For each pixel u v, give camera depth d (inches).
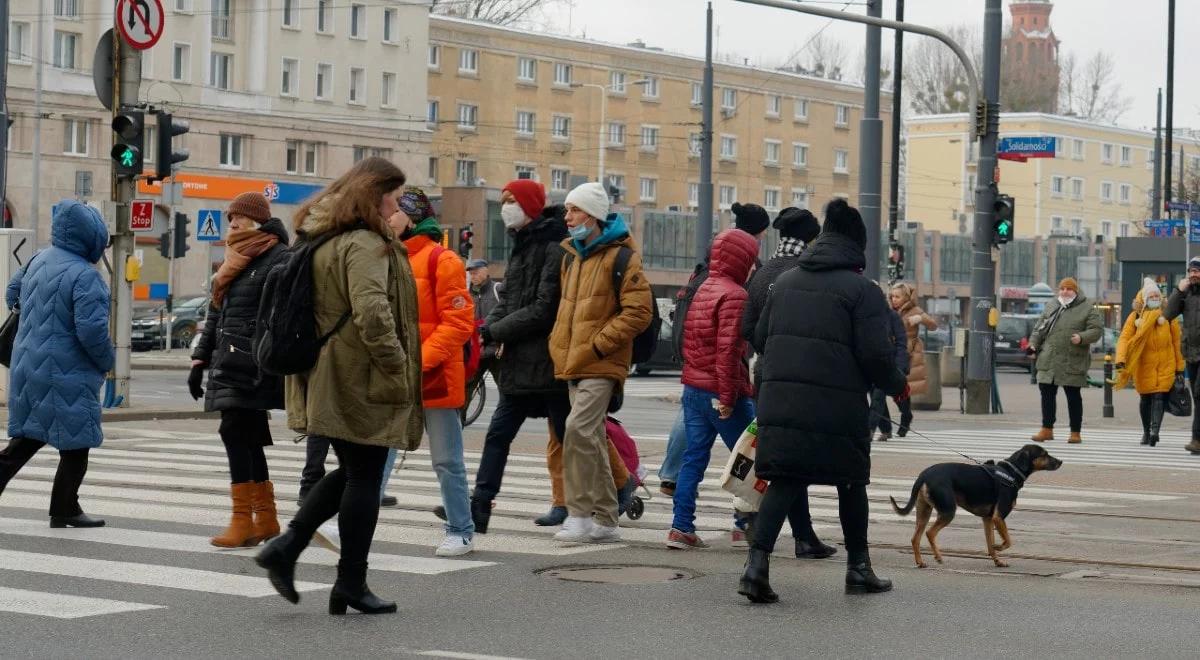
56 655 273.1
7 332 439.8
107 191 2630.4
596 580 362.0
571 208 414.0
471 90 3491.6
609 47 3715.6
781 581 365.7
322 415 304.2
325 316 304.0
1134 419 1083.9
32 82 2544.3
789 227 407.5
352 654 279.3
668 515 486.9
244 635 294.2
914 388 850.1
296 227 310.5
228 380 395.2
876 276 1122.7
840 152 4261.8
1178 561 403.2
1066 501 546.0
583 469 420.5
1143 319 828.0
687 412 418.0
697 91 3905.0
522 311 430.9
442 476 395.9
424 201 393.7
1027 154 1085.1
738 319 406.3
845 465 338.6
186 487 538.9
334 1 2994.6
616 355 418.6
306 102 2952.8
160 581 347.9
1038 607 334.0
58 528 427.8
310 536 316.5
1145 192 5128.0
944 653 286.4
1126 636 303.4
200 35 2760.8
